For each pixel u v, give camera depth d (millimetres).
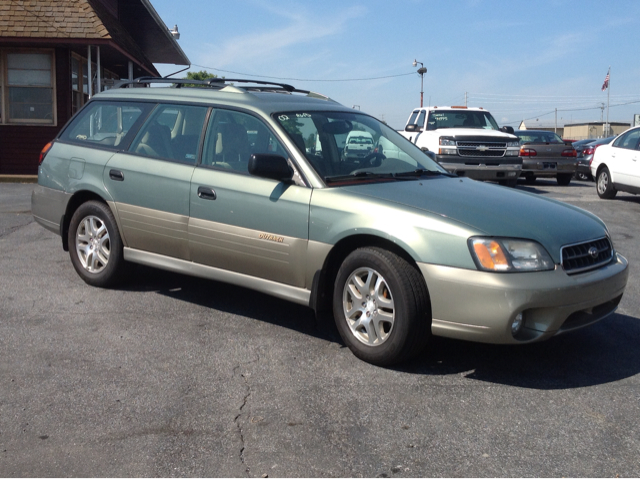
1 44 15461
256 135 4980
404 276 4094
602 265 4352
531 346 4734
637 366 4383
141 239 5582
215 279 5152
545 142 17797
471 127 14891
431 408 3688
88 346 4555
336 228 4375
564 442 3324
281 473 3002
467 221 4051
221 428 3412
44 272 6543
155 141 5594
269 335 4867
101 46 15898
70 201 6121
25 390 3822
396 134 5781
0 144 15867
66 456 3117
